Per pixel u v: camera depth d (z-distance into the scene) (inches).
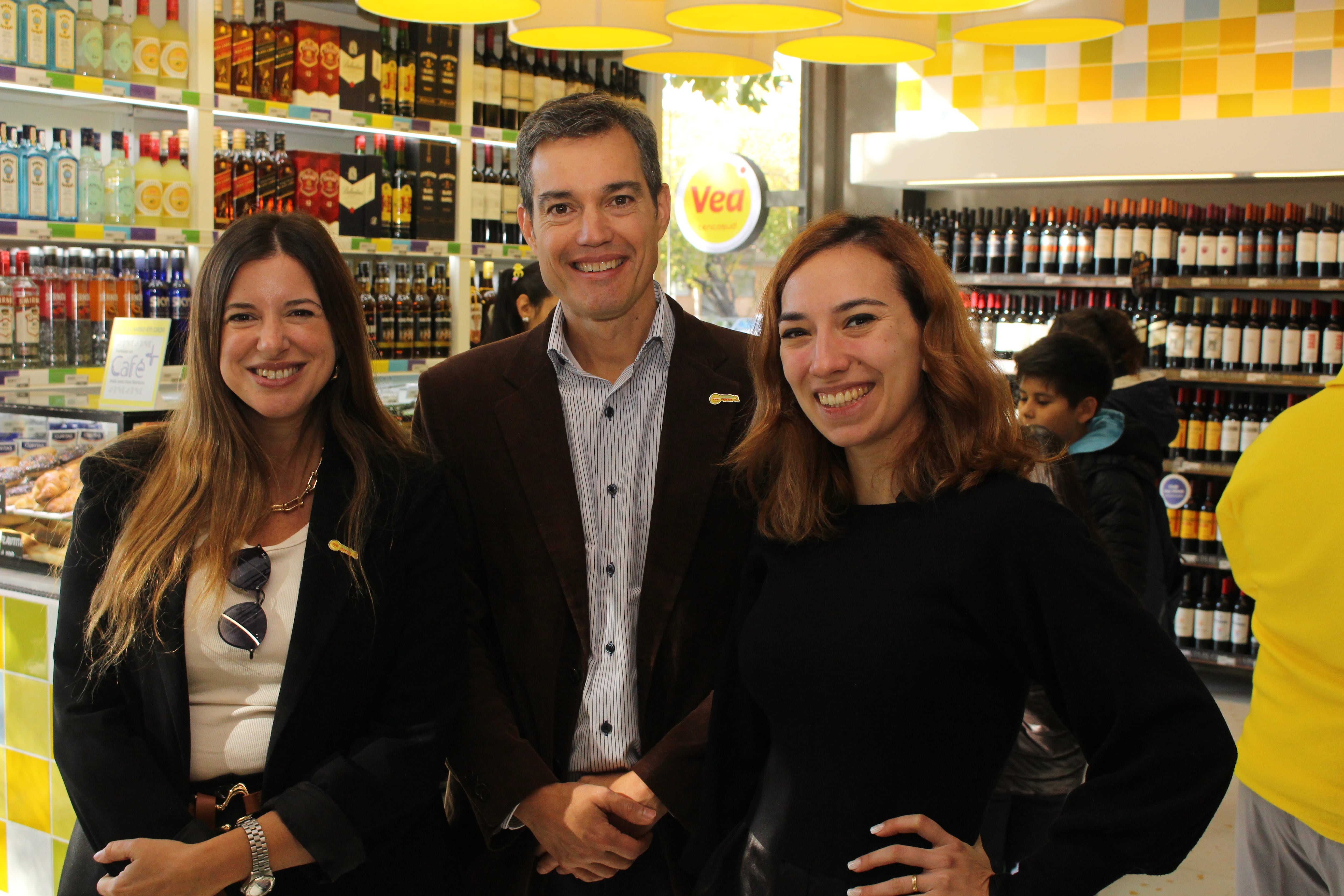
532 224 73.1
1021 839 99.0
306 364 66.6
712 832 64.6
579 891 75.1
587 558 74.3
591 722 73.2
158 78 131.6
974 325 59.0
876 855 53.2
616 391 75.2
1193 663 222.1
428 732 66.1
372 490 67.6
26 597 94.8
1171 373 213.9
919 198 252.4
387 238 158.1
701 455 74.2
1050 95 234.7
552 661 73.0
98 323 130.3
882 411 57.4
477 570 76.0
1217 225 212.4
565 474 74.2
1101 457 111.2
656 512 73.7
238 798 63.1
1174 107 222.7
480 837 77.7
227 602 64.5
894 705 54.7
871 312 56.9
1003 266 230.1
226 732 64.1
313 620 64.6
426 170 163.3
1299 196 216.1
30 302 123.6
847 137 258.8
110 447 69.2
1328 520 65.2
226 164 140.3
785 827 57.4
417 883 67.7
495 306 149.3
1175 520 214.5
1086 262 221.0
